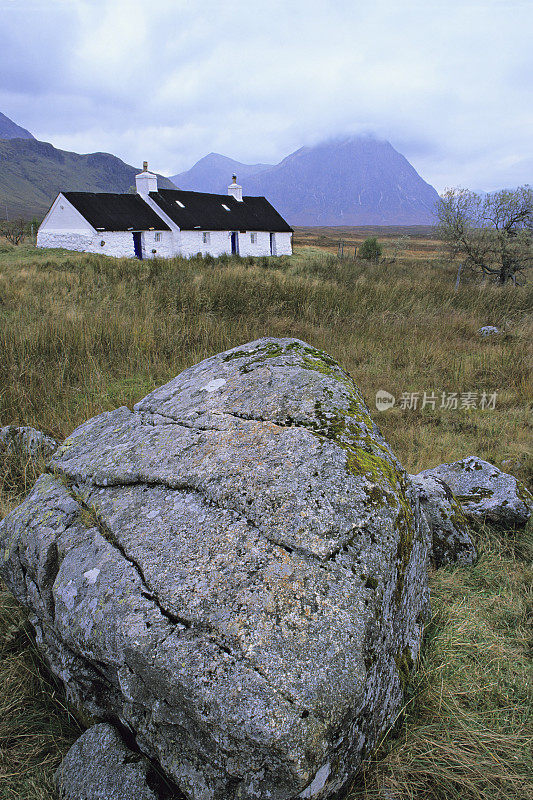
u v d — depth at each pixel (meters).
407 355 8.45
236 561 1.83
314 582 1.76
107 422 3.06
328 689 1.54
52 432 5.04
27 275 14.20
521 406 6.80
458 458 5.18
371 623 1.76
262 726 1.44
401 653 2.20
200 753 1.58
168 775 1.68
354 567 1.84
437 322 10.59
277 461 2.16
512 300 13.17
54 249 26.75
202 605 1.73
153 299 10.49
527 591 3.30
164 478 2.29
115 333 8.12
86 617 1.90
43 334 7.56
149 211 30.28
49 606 2.22
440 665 2.46
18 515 2.54
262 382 2.79
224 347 7.95
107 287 11.95
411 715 2.19
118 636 1.77
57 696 2.32
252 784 1.48
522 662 2.69
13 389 5.79
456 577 3.37
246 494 2.04
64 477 2.67
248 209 35.84
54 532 2.32
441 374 7.89
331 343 8.66
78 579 2.03
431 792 1.94
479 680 2.49
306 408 2.50
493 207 19.75
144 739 1.78
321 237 77.50
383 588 1.89
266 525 1.93
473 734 2.16
